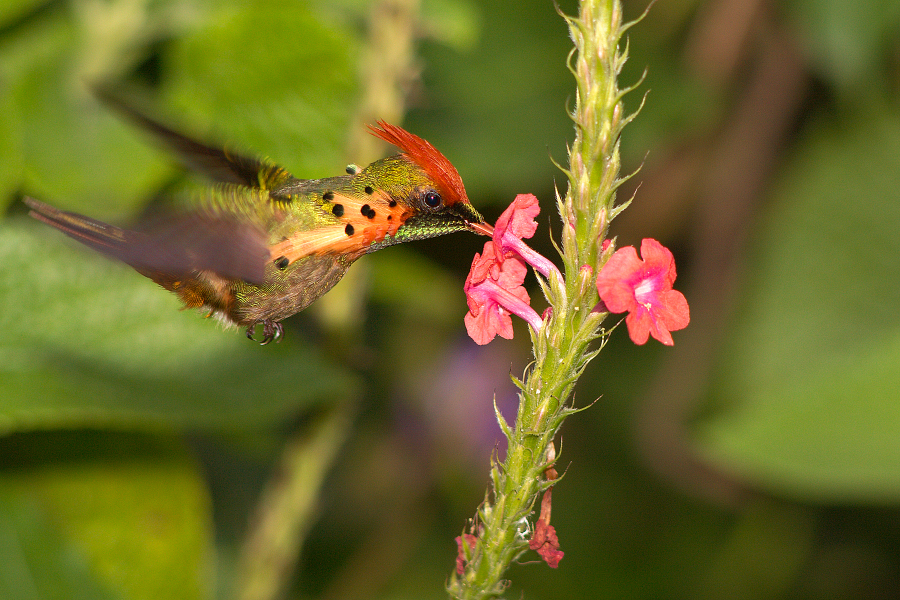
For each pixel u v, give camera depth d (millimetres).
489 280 1092
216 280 1107
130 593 1157
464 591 1084
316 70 1165
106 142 1156
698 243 1335
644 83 1267
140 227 1074
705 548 1543
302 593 1404
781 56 1296
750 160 1306
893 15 1206
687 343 1309
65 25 1165
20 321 1148
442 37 1173
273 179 1108
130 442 1163
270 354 1161
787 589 1457
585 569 1541
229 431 1201
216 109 1167
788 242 1287
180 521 1164
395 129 1104
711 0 1291
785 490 1307
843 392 1157
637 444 1419
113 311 1156
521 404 1080
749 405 1170
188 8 1163
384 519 1445
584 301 1075
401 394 1429
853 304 1276
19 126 1155
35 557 1151
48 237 1156
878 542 1461
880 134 1277
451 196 1102
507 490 1079
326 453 1183
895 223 1274
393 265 1238
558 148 1242
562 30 1251
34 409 1126
